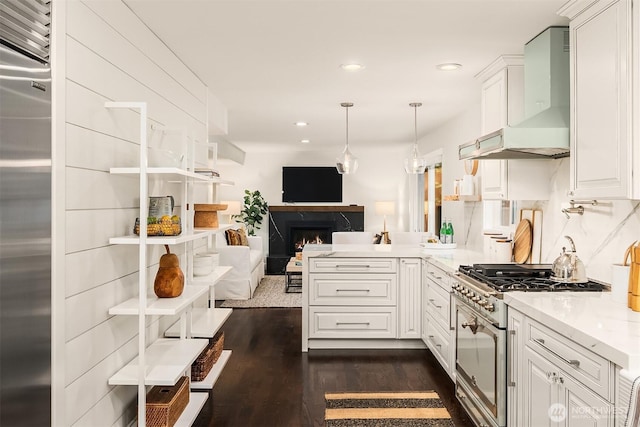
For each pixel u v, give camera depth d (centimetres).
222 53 347
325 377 395
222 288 721
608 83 227
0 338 166
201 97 428
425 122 648
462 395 330
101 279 237
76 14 211
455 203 614
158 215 271
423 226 898
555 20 284
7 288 169
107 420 245
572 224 324
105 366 242
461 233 589
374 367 420
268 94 479
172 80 346
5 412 168
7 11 166
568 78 293
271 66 381
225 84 439
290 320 598
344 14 276
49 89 190
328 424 308
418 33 305
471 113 539
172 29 300
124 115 263
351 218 1045
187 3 261
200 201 432
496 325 265
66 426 203
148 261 298
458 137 596
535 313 221
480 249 512
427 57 354
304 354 459
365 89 457
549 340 210
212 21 287
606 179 229
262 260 953
